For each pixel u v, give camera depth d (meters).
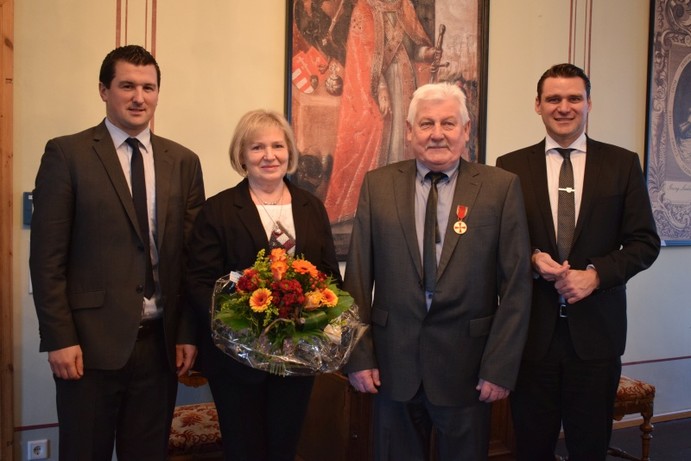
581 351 2.36
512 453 3.47
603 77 4.18
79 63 2.97
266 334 1.94
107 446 2.21
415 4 3.64
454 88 2.20
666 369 4.46
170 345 2.28
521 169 2.52
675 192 4.39
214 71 3.24
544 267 2.27
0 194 2.81
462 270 2.14
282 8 3.38
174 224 2.31
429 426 2.33
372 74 3.56
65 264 2.16
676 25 4.33
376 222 2.25
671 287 4.44
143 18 3.09
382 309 2.23
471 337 2.17
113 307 2.15
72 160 2.16
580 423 2.42
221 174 3.29
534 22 3.99
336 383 3.02
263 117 2.30
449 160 2.16
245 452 2.23
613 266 2.30
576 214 2.43
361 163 3.57
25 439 2.97
